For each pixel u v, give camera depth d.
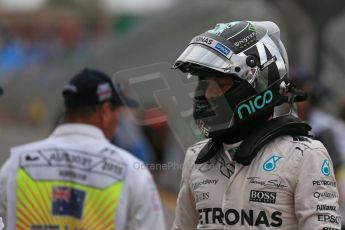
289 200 8.66
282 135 8.93
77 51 84.62
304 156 8.67
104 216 10.74
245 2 37.56
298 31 28.59
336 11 27.44
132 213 10.82
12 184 10.99
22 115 69.12
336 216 8.60
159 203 11.09
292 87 9.50
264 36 9.27
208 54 9.04
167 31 47.25
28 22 99.25
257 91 9.05
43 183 10.91
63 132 11.13
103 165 10.88
